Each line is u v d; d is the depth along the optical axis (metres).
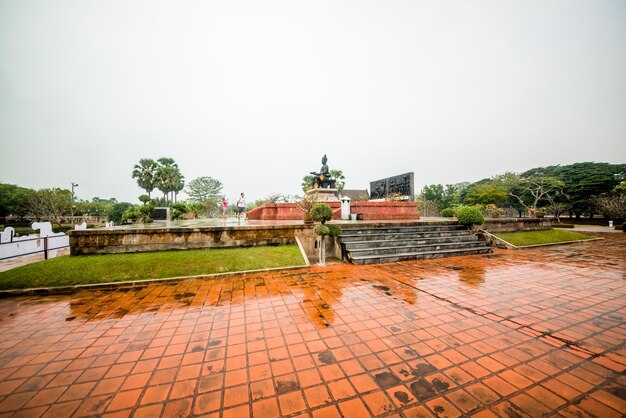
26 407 2.14
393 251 8.21
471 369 2.57
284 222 12.52
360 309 4.14
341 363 2.70
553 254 8.91
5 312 4.20
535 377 2.44
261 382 2.42
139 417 2.02
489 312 3.97
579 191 33.38
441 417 1.97
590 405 2.07
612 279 5.76
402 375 2.49
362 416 2.00
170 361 2.79
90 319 3.90
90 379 2.51
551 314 3.88
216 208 40.41
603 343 3.04
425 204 33.03
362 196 40.41
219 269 6.33
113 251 7.28
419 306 4.24
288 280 5.86
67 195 40.00
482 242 9.58
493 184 39.25
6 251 8.68
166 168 42.31
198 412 2.07
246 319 3.83
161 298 4.77
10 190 42.25
